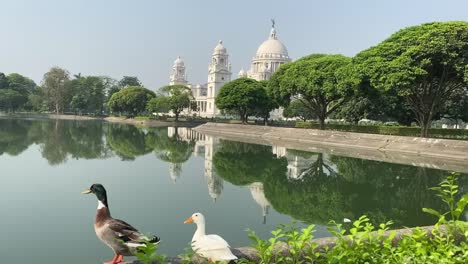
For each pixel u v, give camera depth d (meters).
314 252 4.71
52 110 118.94
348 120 54.94
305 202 14.44
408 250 4.22
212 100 119.56
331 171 21.77
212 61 122.56
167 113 111.44
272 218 11.91
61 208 12.30
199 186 16.58
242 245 9.34
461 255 4.12
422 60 28.28
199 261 4.77
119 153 28.03
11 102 104.62
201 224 5.25
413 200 14.98
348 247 4.12
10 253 8.48
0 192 14.35
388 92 31.80
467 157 25.78
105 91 122.31
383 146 32.72
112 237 4.83
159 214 11.77
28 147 29.52
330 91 40.25
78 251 8.68
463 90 39.72
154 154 28.27
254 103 66.00
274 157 27.78
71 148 29.92
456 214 4.45
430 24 31.38
